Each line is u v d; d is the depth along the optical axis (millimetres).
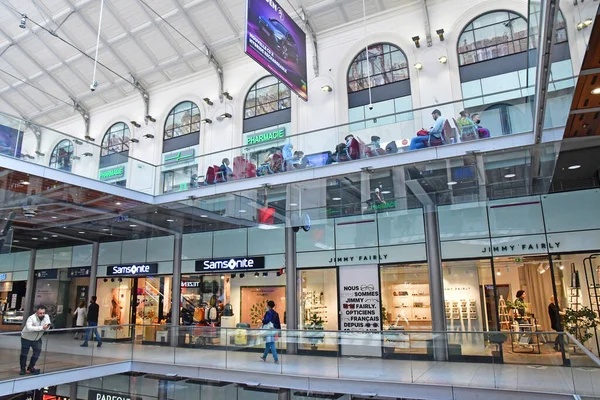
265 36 10320
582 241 10555
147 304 17266
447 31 13281
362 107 14297
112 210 14516
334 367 9992
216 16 15727
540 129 8297
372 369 9531
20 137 10609
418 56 13578
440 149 9836
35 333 10320
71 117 21828
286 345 10859
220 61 17219
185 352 12219
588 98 6164
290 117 15461
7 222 14391
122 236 18016
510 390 7613
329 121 14570
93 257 19109
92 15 16531
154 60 17891
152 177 14305
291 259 13883
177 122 18312
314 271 13648
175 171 14000
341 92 14570
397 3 14102
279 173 11883
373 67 14391
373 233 12914
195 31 16266
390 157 10383
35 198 12977
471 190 11727
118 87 19484
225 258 15375
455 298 11711
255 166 12422
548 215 11008
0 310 21875
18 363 9922
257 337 11242
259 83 16547
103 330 11812
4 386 9453
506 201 11500
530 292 11453
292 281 13742
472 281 11617
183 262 16406
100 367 11500
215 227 15758
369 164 10602
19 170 10422
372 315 12570
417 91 13367
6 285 22312
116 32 17078
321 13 14695
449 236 11984
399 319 12258
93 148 12531
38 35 17828
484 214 11688
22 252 22094
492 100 9484
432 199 12211
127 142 19609
